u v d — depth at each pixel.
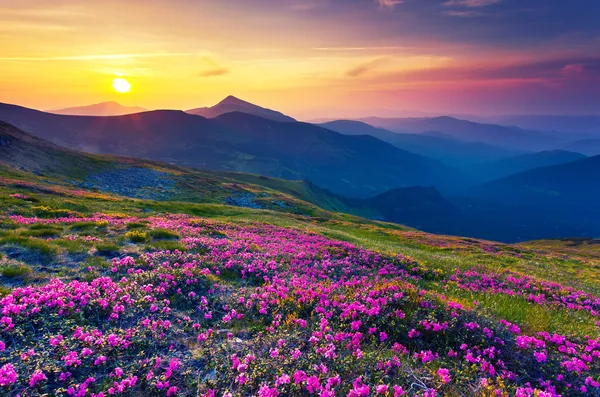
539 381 7.69
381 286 12.10
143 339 7.83
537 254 50.94
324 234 36.16
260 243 21.14
